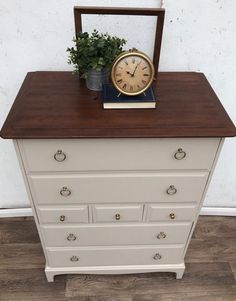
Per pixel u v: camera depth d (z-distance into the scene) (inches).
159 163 38.6
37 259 60.6
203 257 61.8
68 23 42.9
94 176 39.7
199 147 36.9
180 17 42.6
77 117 36.2
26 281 56.9
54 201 42.6
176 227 48.2
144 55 36.2
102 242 50.1
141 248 51.8
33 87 42.0
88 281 57.3
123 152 37.0
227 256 62.2
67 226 46.9
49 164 37.6
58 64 47.1
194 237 65.7
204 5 41.4
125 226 47.5
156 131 34.5
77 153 36.6
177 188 41.9
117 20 42.9
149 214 45.7
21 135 33.3
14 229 66.4
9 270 58.6
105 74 40.4
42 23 42.8
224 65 47.6
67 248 50.9
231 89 50.5
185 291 56.1
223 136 34.6
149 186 41.5
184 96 41.2
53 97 39.9
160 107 38.8
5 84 48.9
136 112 37.7
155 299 54.9
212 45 45.4
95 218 45.9
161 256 53.7
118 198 42.9
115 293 55.6
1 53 45.4
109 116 36.7
